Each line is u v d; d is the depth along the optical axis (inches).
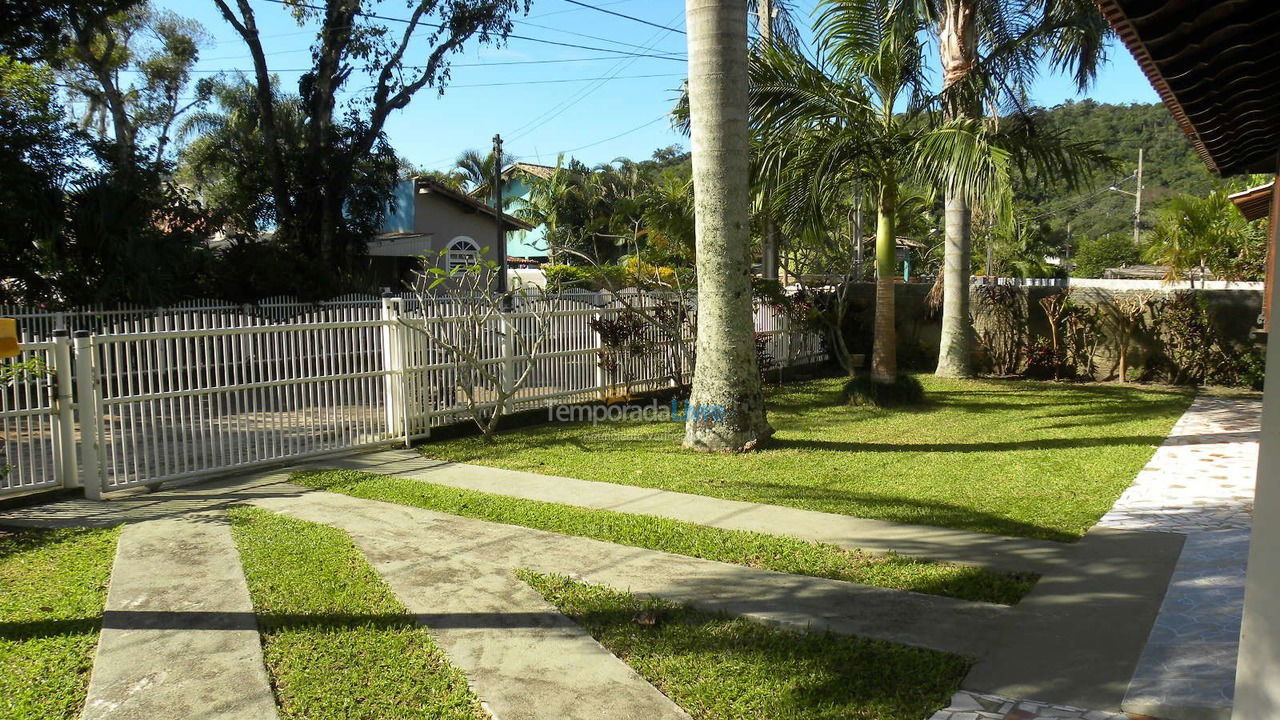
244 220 866.8
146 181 686.5
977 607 180.1
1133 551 214.7
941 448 358.6
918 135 434.6
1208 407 464.8
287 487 297.4
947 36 536.1
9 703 144.5
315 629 173.0
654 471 318.0
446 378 393.4
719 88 336.8
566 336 457.7
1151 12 140.0
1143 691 140.7
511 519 252.8
